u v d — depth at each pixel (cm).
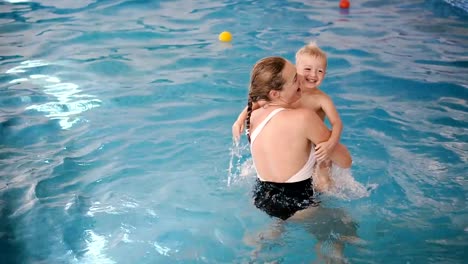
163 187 480
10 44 785
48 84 670
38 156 527
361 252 398
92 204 461
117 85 667
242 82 671
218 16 896
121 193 474
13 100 630
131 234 427
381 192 463
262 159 422
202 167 507
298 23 862
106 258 402
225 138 554
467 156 517
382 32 827
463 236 416
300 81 420
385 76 681
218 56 743
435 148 530
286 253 398
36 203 459
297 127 406
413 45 776
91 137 560
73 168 510
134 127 578
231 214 442
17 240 419
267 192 425
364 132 558
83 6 944
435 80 668
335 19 883
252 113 430
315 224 419
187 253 406
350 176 469
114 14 907
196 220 439
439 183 478
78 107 618
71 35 818
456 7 941
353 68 704
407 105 613
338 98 629
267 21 872
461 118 585
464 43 783
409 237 414
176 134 563
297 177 418
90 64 723
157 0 976
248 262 394
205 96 641
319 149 406
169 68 711
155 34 822
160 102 629
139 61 731
